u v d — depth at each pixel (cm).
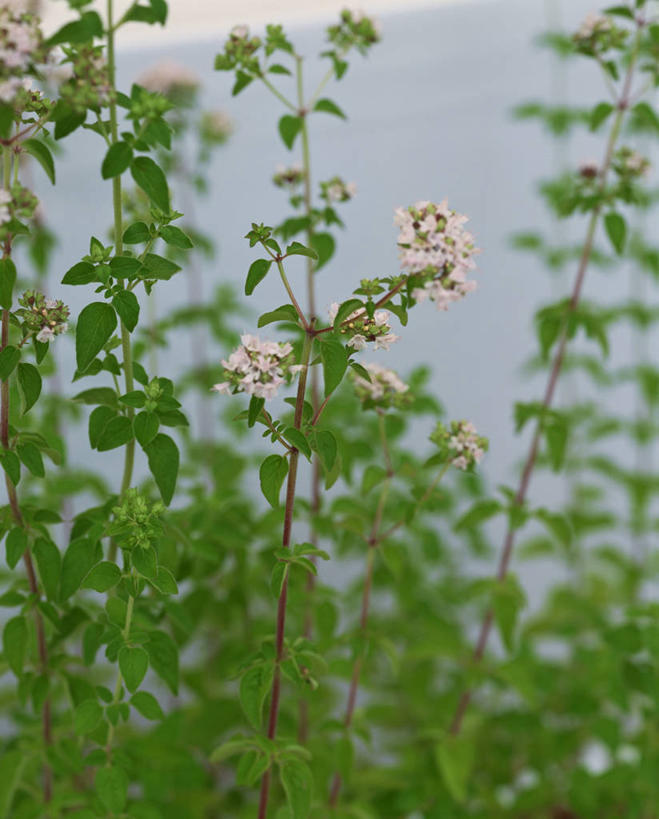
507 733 96
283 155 127
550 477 135
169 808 77
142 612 70
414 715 101
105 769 67
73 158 114
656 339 131
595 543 127
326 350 63
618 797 85
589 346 131
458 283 63
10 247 63
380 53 128
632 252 99
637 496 98
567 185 101
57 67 63
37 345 65
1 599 68
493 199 132
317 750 79
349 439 80
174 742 77
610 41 77
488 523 134
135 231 65
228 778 92
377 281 64
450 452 71
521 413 80
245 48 74
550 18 115
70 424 84
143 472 117
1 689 85
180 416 66
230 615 81
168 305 123
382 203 132
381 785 82
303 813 66
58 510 81
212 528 76
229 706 81
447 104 130
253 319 98
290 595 77
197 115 96
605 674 85
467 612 115
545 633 98
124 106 64
